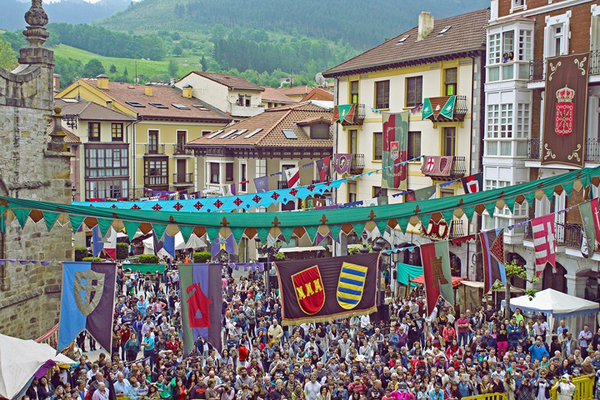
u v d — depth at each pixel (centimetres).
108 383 1911
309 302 1452
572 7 3034
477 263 3531
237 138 5328
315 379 1945
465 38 3788
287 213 1412
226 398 1930
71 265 1373
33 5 2598
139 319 2659
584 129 2873
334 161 4666
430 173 3800
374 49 4653
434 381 1970
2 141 2334
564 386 1991
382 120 4238
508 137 3269
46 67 2608
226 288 3269
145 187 6575
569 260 3012
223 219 1371
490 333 2459
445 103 3684
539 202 3198
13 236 2408
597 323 2920
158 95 7269
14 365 1741
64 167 2672
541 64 3195
